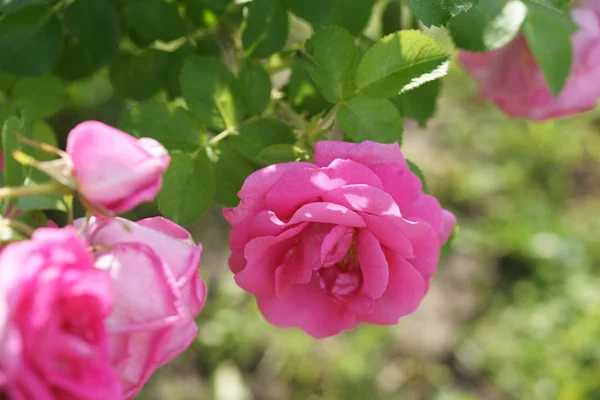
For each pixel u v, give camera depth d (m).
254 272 0.43
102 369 0.33
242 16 0.52
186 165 0.46
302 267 0.42
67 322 0.33
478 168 1.49
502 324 1.29
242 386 1.17
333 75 0.46
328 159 0.42
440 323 1.29
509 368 1.23
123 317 0.35
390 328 1.27
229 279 1.24
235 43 0.53
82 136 0.34
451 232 0.46
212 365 1.19
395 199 0.42
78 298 0.33
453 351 1.26
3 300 0.31
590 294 1.30
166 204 0.46
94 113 0.98
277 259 0.43
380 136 0.45
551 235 1.39
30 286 0.32
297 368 1.20
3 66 0.49
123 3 0.53
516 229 1.39
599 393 1.19
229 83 0.48
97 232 0.36
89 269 0.33
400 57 0.45
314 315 0.45
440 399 1.20
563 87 0.52
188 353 1.19
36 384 0.32
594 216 1.44
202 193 0.46
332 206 0.40
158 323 0.35
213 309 1.22
